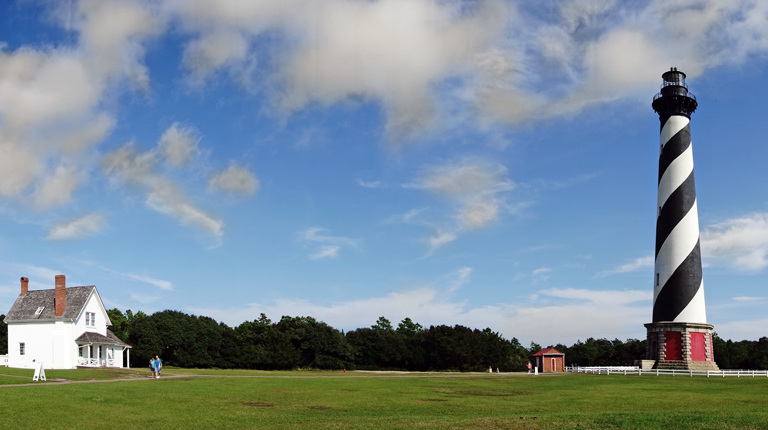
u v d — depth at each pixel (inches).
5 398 1305.4
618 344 5935.0
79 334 2994.6
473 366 5012.3
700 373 2736.2
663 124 3245.6
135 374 2361.0
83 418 1132.5
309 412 1310.3
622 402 1583.4
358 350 4933.6
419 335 5300.2
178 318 4296.3
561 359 3720.5
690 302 3002.0
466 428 1037.2
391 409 1396.4
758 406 1433.3
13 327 3024.1
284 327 5123.0
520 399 1670.8
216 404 1408.7
